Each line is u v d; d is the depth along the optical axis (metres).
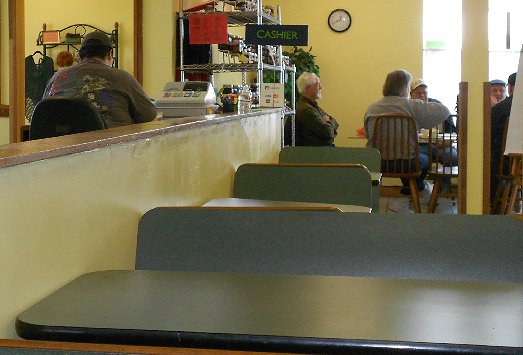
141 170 1.94
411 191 5.75
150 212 1.85
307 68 9.00
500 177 5.39
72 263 1.50
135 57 5.70
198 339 1.10
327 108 9.47
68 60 5.52
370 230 1.73
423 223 1.71
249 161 3.65
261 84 4.86
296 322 1.15
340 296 1.32
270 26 4.24
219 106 4.20
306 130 6.18
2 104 4.94
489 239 1.67
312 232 1.76
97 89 3.71
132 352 0.91
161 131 2.05
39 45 6.55
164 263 1.81
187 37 5.65
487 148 3.43
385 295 1.32
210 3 5.39
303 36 4.22
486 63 3.39
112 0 6.37
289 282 1.43
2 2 4.86
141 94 3.86
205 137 2.70
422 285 1.40
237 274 1.51
